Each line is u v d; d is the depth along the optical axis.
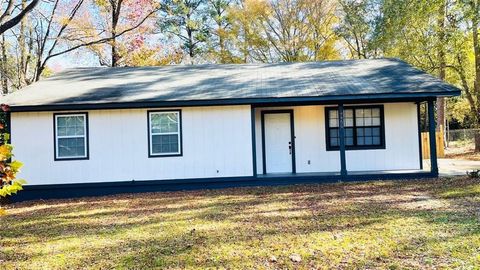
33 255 5.69
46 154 11.88
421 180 11.57
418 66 21.14
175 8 29.27
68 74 14.79
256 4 27.72
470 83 22.16
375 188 10.55
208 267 4.80
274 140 13.45
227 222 7.23
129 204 10.02
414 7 19.31
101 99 11.55
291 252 5.21
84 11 21.39
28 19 21.33
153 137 12.12
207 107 12.17
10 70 22.55
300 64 15.60
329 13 27.45
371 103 13.18
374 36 22.53
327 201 8.93
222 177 12.16
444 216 6.73
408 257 4.79
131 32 22.53
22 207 10.52
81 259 5.38
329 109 13.35
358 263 4.69
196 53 30.75
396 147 13.16
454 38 19.06
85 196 11.93
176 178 12.12
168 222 7.50
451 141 26.83
